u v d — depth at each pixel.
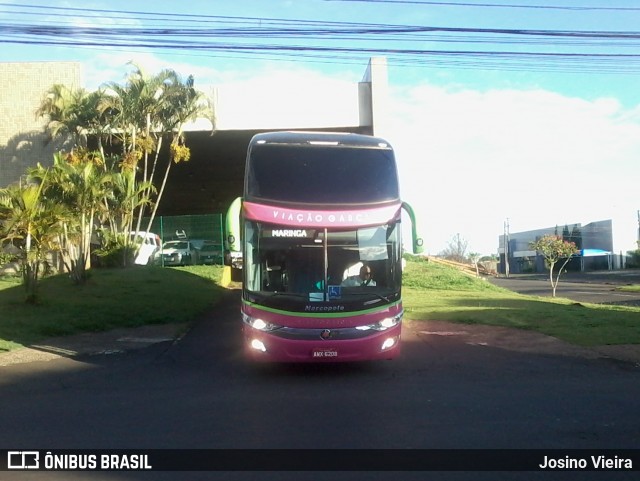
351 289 10.01
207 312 19.50
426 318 17.73
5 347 13.37
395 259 10.26
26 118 31.22
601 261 72.25
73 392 9.52
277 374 10.66
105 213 25.94
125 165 27.47
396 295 10.17
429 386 9.53
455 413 7.82
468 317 17.47
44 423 7.63
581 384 9.69
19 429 7.36
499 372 10.69
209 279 26.14
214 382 10.10
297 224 10.05
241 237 10.46
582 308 20.22
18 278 24.30
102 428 7.34
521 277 69.56
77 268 21.36
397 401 8.51
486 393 9.01
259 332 9.91
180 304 19.73
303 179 10.30
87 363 12.07
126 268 26.77
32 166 31.06
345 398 8.72
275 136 10.75
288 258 10.03
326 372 10.76
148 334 15.52
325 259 9.99
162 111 28.72
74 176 20.55
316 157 10.46
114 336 15.23
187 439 6.82
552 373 10.60
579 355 12.32
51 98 28.22
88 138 31.45
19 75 31.36
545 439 6.71
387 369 10.98
